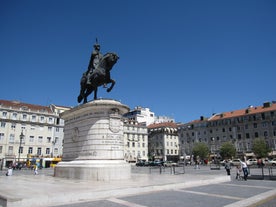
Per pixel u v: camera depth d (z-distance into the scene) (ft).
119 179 39.86
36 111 176.45
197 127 225.15
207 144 214.48
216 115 223.92
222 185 38.60
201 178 42.83
